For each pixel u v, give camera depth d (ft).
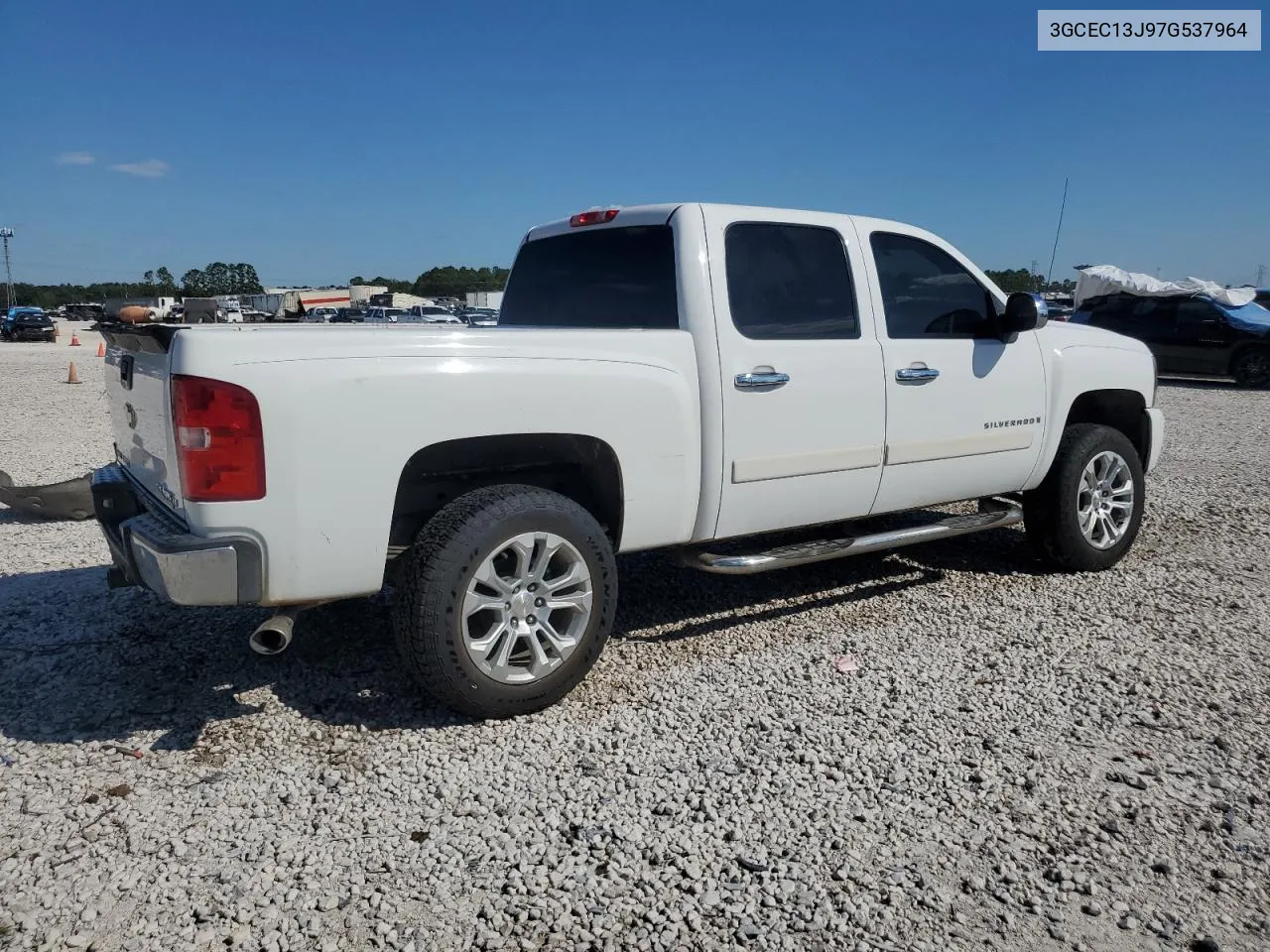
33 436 36.35
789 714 12.24
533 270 16.55
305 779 10.55
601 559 12.28
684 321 13.33
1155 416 19.67
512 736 11.59
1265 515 23.90
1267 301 67.82
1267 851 9.37
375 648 14.20
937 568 18.74
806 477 14.44
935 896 8.65
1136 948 8.03
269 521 10.37
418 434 11.04
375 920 8.29
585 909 8.45
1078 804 10.18
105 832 9.51
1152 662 13.97
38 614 15.52
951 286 16.46
